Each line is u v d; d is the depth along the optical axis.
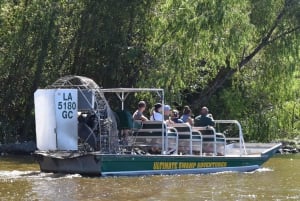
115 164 23.73
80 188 20.91
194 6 38.84
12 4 41.22
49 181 22.47
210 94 43.94
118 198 19.16
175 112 28.08
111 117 24.66
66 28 40.69
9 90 40.91
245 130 44.59
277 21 42.75
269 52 43.19
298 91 44.47
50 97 24.50
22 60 40.47
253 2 42.34
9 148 37.06
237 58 41.91
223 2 38.53
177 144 25.80
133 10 40.00
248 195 20.36
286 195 20.55
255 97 45.12
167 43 39.66
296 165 31.12
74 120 24.27
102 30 40.16
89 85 24.75
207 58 40.16
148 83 38.84
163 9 39.59
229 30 38.88
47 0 40.09
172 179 23.59
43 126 24.80
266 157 28.70
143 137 25.67
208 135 27.34
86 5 40.31
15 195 19.48
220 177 24.80
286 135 47.56
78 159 23.89
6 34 40.62
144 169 24.31
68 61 41.09
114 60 40.16
